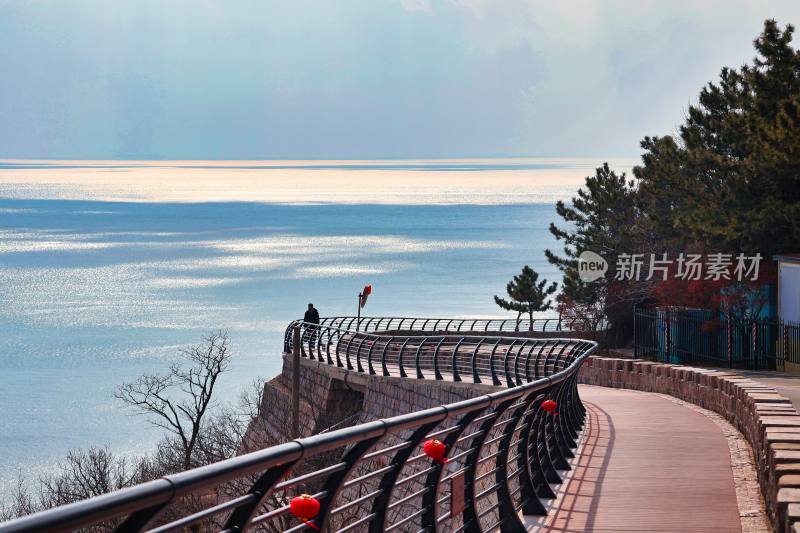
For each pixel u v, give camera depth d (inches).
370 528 408.2
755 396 1098.7
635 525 665.6
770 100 2906.0
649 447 1062.4
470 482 554.9
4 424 4677.7
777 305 2787.9
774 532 617.6
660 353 3080.7
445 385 2316.7
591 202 3946.9
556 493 781.9
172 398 5093.5
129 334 7775.6
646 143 3811.5
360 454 350.3
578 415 1304.1
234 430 3609.7
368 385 2694.4
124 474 3378.4
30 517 178.7
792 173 2728.8
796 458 638.5
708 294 2883.9
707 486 816.9
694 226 2871.6
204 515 254.1
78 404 5152.6
